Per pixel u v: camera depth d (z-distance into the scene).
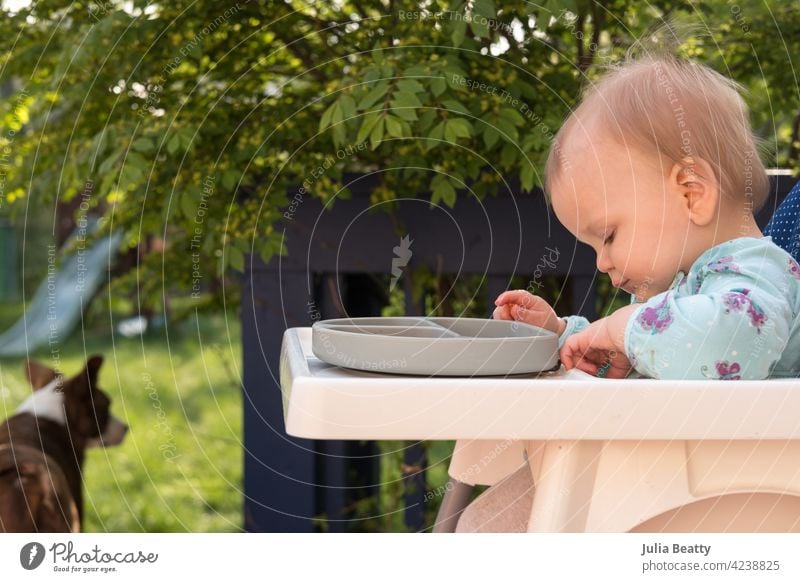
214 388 3.64
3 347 4.54
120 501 2.30
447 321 0.76
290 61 1.46
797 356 0.71
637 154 0.77
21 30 1.44
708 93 0.80
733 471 0.58
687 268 0.78
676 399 0.54
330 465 1.45
